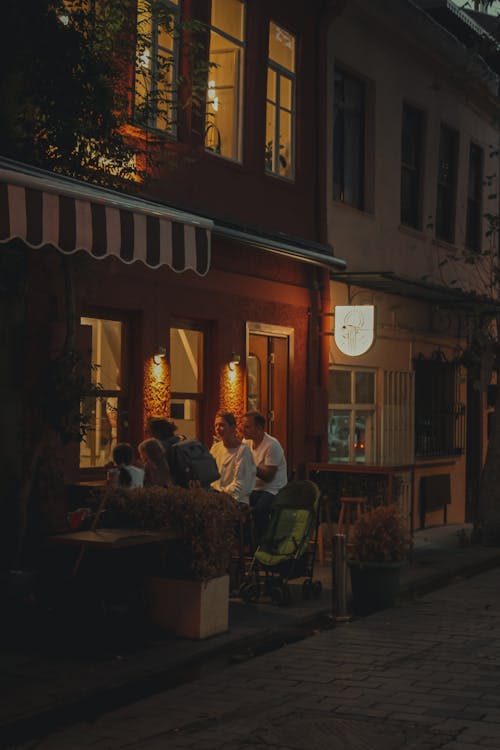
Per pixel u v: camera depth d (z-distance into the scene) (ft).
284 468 42.06
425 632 32.32
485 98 72.74
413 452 62.64
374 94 59.57
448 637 31.58
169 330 41.65
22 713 22.71
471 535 56.65
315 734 21.76
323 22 53.83
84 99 32.86
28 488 33.78
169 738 21.47
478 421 76.38
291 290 50.75
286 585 36.06
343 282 55.57
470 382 72.64
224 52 47.21
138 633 30.40
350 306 51.16
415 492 63.26
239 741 21.29
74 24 33.76
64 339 35.68
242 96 48.32
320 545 45.93
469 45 73.97
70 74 32.55
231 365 46.03
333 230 55.21
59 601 30.66
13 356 34.81
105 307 38.60
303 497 37.47
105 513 31.14
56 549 32.60
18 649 28.25
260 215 48.93
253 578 37.01
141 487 31.89
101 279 37.91
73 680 25.29
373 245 59.16
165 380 41.37
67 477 36.17
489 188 76.89
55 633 30.04
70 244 25.04
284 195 50.96
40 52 32.24
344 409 56.39
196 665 28.12
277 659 28.48
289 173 52.29
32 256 34.76
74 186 25.41
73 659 27.32
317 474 48.78
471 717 23.00
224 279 45.50
